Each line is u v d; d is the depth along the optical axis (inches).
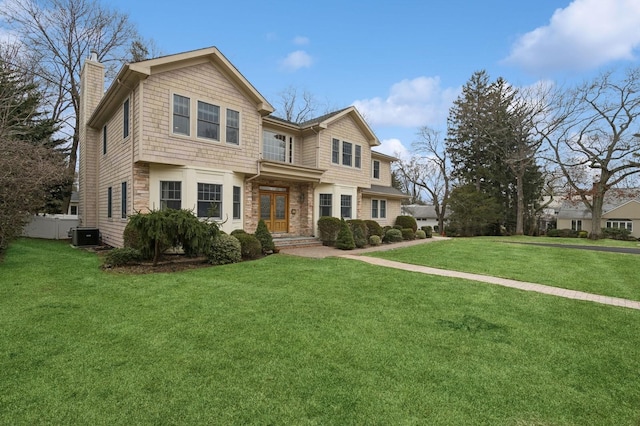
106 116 490.9
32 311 183.3
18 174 328.2
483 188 1171.9
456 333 163.3
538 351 145.7
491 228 1144.8
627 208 1325.0
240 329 162.9
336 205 622.5
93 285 242.1
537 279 297.0
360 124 673.6
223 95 438.3
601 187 869.2
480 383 118.0
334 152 624.7
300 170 532.1
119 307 193.3
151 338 150.8
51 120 656.4
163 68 382.3
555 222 1507.1
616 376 125.8
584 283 284.0
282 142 589.3
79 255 386.3
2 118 402.9
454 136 1258.6
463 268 345.1
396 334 160.4
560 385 118.4
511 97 1090.1
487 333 164.2
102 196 533.0
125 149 409.1
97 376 117.9
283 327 166.4
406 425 94.9
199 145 414.0
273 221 560.7
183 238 313.7
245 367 125.7
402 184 1685.5
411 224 808.3
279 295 223.1
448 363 132.4
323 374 121.5
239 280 265.0
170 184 399.9
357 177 671.1
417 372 124.5
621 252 513.3
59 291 224.8
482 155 1184.2
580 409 104.8
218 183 432.1
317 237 579.8
